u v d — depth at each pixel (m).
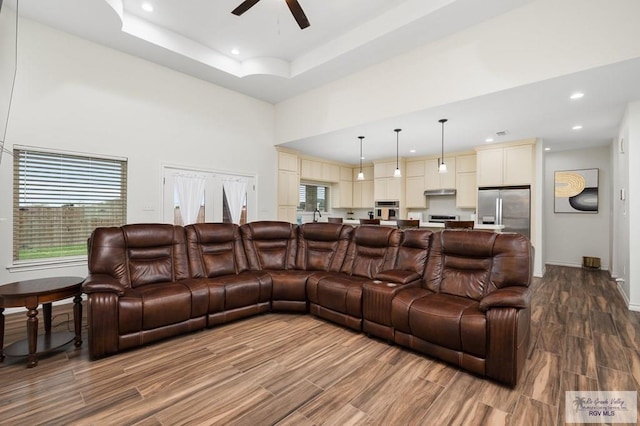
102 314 2.39
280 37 4.21
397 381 2.12
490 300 2.15
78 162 3.85
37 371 2.21
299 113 5.64
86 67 3.84
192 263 3.46
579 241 6.30
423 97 3.90
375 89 4.41
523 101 3.62
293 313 3.62
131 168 4.25
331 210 8.52
